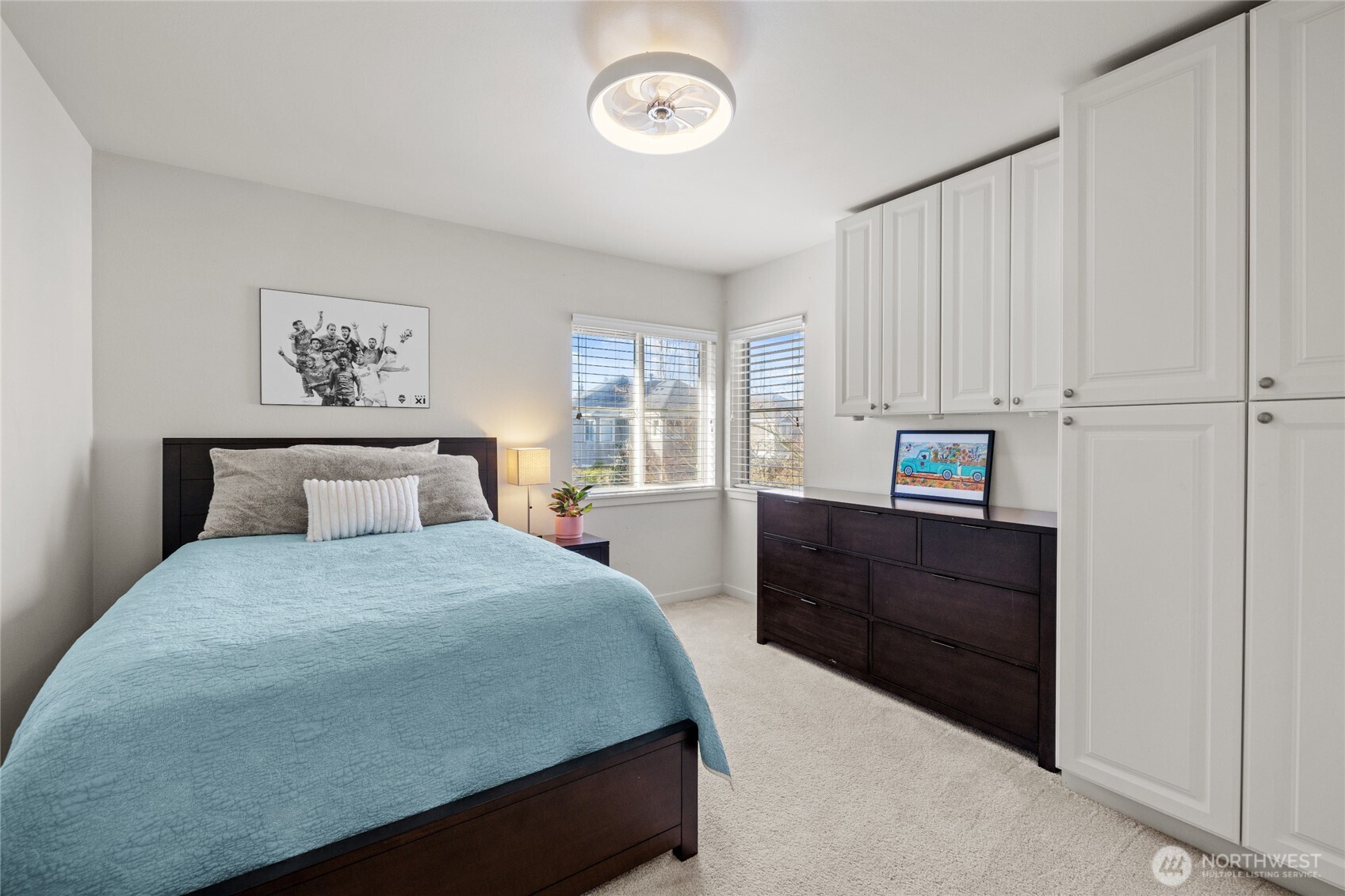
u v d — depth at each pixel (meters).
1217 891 1.54
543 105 2.16
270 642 1.27
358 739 1.22
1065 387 1.94
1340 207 1.43
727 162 2.60
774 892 1.54
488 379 3.51
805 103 2.13
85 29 1.73
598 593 1.62
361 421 3.11
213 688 1.12
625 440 4.10
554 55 1.86
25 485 1.85
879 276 2.97
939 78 1.98
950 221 2.65
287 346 2.91
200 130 2.34
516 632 1.44
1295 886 1.53
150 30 1.74
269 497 2.56
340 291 3.05
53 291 2.07
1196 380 1.66
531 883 1.39
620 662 1.58
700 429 4.45
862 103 2.13
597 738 1.52
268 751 1.13
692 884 1.56
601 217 3.29
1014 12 1.66
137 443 2.60
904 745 2.28
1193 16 1.67
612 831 1.52
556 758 1.46
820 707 2.60
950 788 2.00
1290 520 1.50
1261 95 1.54
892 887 1.55
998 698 2.29
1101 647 1.87
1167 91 1.71
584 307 3.86
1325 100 1.45
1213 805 1.64
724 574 4.47
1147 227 1.75
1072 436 1.93
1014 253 2.40
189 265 2.69
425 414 3.30
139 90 2.05
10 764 0.97
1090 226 1.88
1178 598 1.70
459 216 3.29
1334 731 1.44
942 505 2.85
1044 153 2.30
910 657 2.62
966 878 1.59
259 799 1.12
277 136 2.39
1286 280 1.50
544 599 1.56
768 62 1.89
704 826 1.80
